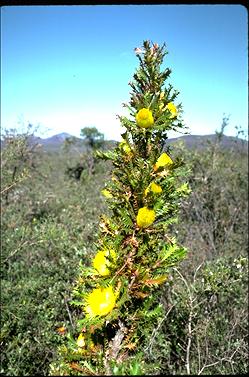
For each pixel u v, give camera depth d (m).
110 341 1.88
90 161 19.61
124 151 1.96
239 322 4.87
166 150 2.02
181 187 1.99
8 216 9.48
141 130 1.96
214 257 7.26
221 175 10.84
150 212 1.84
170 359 4.80
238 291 5.35
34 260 7.20
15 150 10.76
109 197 1.99
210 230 8.92
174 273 5.23
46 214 10.93
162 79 2.03
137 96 2.02
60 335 5.00
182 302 4.54
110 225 1.95
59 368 1.91
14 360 4.66
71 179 20.22
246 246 8.77
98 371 1.74
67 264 6.23
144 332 1.87
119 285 1.81
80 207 10.96
